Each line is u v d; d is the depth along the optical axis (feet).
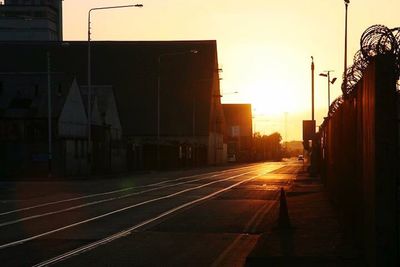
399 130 30.86
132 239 52.16
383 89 29.60
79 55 416.67
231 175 201.77
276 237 48.24
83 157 212.02
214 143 441.27
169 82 414.21
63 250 46.24
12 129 194.18
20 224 63.41
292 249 42.11
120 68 418.51
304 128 167.02
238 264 40.34
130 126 402.93
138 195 105.91
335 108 66.03
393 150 29.60
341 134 54.03
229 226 60.70
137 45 424.87
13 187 134.92
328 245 43.50
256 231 57.06
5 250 46.24
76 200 95.71
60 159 192.85
